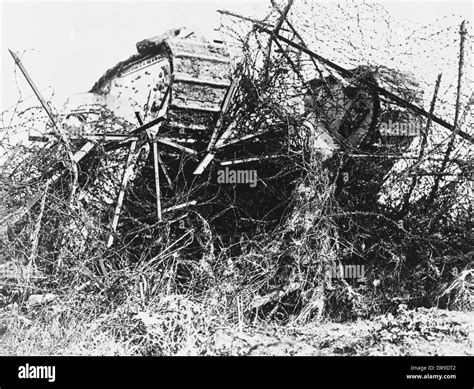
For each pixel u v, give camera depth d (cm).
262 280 712
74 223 714
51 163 736
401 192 823
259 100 773
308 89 823
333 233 765
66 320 639
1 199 726
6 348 593
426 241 803
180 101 760
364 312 746
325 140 822
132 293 646
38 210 740
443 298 791
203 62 775
